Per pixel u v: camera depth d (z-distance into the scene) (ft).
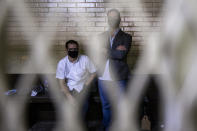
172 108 2.83
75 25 6.87
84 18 7.08
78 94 6.86
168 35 2.73
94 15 7.16
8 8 3.15
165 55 2.83
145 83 5.13
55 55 6.87
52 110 8.43
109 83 6.06
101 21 7.27
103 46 6.25
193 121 2.72
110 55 6.13
